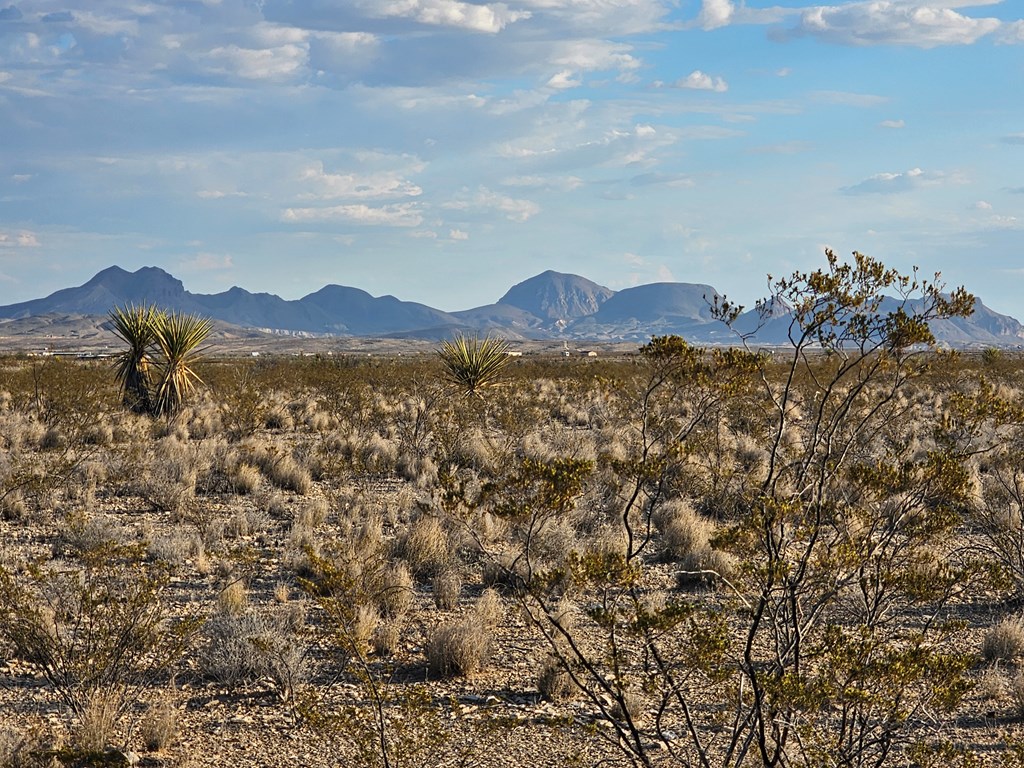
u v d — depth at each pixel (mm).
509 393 28141
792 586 4875
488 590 9742
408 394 31656
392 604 9492
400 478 18750
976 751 6102
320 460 19219
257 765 6113
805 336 5062
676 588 10320
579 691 7266
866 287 4941
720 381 5391
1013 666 7758
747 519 5223
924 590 5219
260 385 34188
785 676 4617
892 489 5270
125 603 7484
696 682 7098
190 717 6949
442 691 7488
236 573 11023
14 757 5996
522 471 5070
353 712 5848
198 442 22219
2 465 17031
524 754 6234
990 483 13461
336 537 13047
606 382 8945
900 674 4672
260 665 7676
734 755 6047
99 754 6055
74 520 12625
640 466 5246
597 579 4945
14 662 7902
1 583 7523
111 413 25047
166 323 27578
